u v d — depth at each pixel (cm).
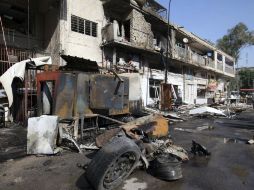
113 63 1841
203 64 3294
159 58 2353
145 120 757
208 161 625
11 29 1483
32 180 487
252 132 1108
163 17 2352
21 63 1102
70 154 658
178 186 461
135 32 1945
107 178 440
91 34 1748
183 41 2762
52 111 848
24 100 1127
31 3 1616
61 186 459
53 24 1585
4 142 793
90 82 934
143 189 446
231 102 3528
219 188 455
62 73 859
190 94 3098
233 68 5012
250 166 588
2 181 483
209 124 1362
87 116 888
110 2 1780
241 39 5216
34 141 664
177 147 695
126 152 460
